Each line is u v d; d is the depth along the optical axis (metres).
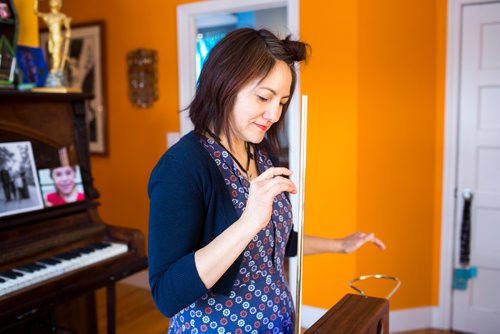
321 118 2.98
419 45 2.95
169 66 3.54
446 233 3.07
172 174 1.02
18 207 1.96
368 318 1.01
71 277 1.92
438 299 3.15
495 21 2.86
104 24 3.74
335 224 3.01
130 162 3.81
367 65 2.87
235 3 3.20
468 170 3.01
